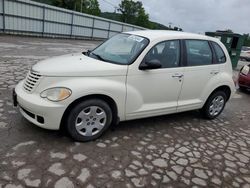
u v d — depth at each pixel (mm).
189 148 4199
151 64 4133
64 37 26109
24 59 9750
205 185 3297
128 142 4113
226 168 3756
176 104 4852
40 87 3611
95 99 3846
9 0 19703
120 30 34469
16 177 2967
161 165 3588
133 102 4211
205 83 5184
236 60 15148
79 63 3949
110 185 3039
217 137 4801
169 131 4758
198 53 5035
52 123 3602
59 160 3385
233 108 6961
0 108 4723
